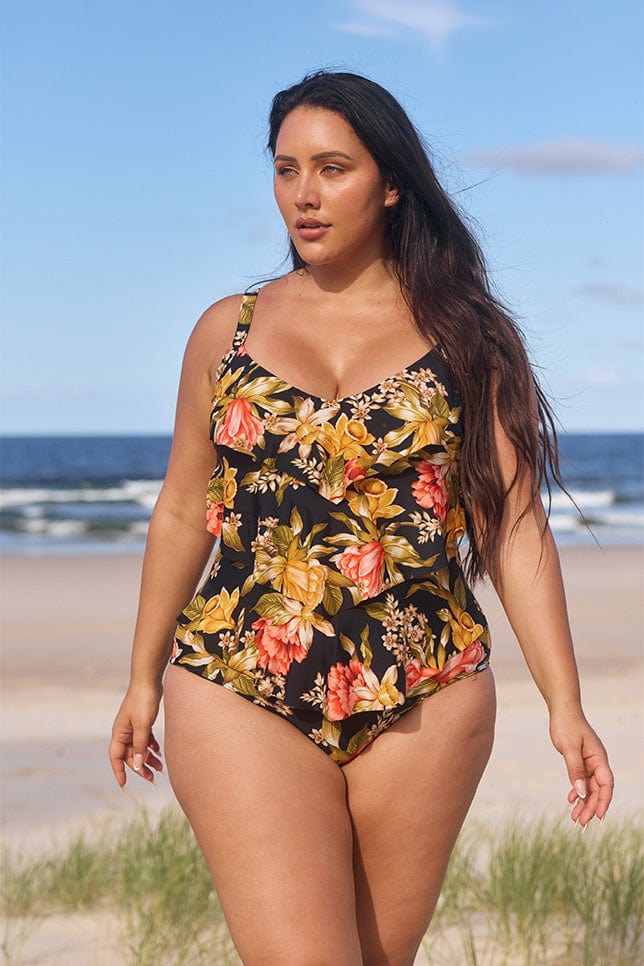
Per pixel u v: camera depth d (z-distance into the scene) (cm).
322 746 258
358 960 240
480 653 271
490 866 496
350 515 260
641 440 9719
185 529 292
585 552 2533
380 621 259
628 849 521
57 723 840
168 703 265
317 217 272
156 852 501
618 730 837
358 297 279
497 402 275
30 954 431
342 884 246
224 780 251
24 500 4084
